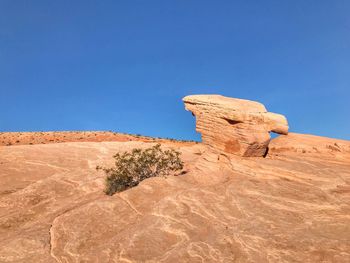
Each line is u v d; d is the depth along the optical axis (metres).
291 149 26.05
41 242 16.48
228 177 21.64
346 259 12.74
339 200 17.41
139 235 15.72
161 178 21.73
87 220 17.95
